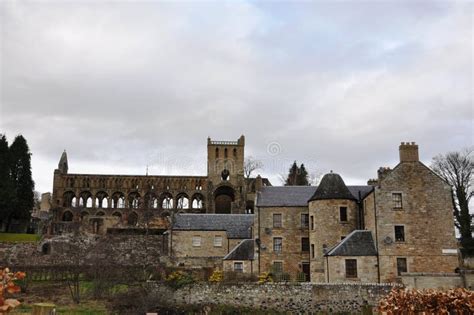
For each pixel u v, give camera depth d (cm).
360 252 4219
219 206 9631
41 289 4381
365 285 3703
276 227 5206
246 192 9338
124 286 4369
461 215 6366
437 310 1312
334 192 4738
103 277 4347
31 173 8444
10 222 8044
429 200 4306
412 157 4400
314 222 4778
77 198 9544
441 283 3725
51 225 7500
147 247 6028
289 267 5097
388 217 4262
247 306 3800
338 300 3700
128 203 9612
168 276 4231
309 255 5109
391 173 4359
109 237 6069
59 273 4853
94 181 9594
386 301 1393
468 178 6588
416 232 4238
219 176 9494
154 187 9650
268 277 4381
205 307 3759
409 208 4284
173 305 3797
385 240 4209
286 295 3781
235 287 3859
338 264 4212
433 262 4181
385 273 4150
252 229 5766
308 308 3719
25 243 5841
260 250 5134
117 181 9638
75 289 4288
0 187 7681
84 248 5938
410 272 4116
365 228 4616
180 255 5797
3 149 8012
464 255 5997
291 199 5353
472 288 3688
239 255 5159
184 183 9719
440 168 6744
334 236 4631
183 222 5997
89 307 3747
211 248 5834
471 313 1280
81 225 7462
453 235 4238
